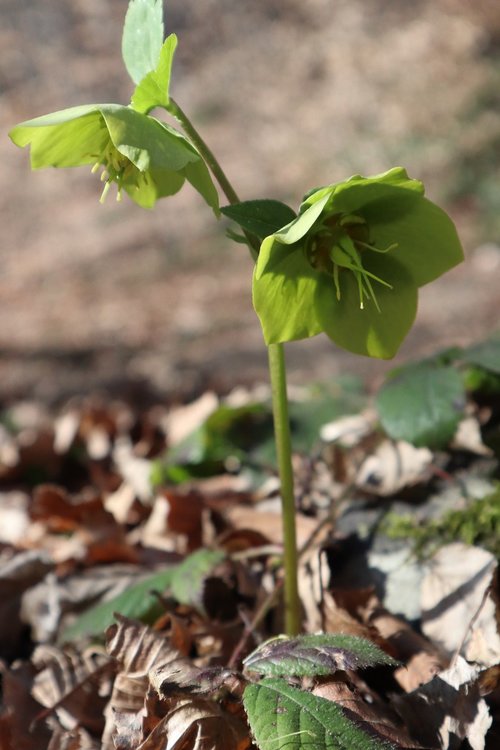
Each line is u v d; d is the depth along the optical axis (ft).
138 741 1.21
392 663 1.15
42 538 1.74
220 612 1.42
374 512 1.47
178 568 1.42
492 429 1.51
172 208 6.81
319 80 8.45
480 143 6.77
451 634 1.32
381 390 1.47
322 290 1.21
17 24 9.70
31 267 6.41
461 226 6.03
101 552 1.62
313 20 9.13
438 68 7.91
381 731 1.17
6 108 9.02
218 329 4.77
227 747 1.18
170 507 1.66
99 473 2.15
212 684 1.18
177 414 2.31
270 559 1.47
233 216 1.15
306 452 1.62
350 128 7.63
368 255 1.21
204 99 8.64
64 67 9.47
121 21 9.91
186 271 5.92
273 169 7.42
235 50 9.14
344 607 1.38
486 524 1.40
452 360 1.50
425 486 1.48
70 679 1.37
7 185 7.72
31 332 5.12
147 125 1.14
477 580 1.34
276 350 1.24
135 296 5.62
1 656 1.50
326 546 1.44
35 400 3.92
